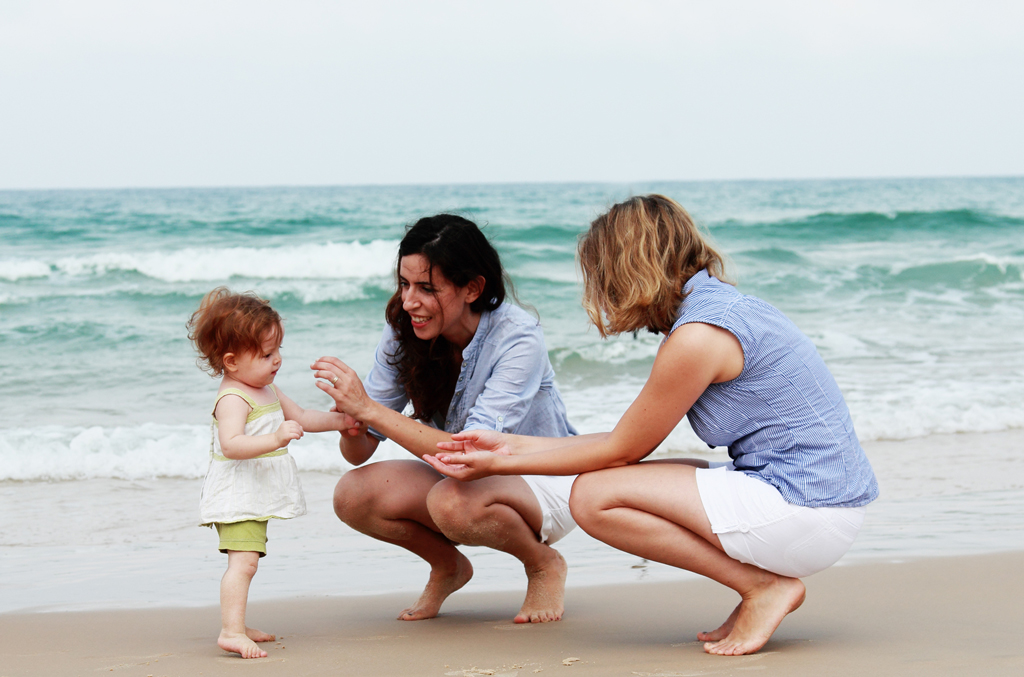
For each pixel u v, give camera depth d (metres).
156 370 8.80
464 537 2.62
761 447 2.28
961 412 6.90
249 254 15.72
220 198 45.00
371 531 2.78
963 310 12.22
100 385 8.18
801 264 16.80
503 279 2.69
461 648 2.44
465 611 2.98
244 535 2.55
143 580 3.54
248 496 2.55
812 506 2.21
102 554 4.00
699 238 2.37
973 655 2.24
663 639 2.53
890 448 6.10
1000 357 9.10
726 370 2.21
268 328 2.64
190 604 3.16
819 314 11.98
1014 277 14.57
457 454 2.40
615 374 8.59
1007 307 12.43
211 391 8.00
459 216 2.62
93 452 5.97
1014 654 2.25
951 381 7.96
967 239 21.22
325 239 21.02
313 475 5.56
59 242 20.47
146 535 4.36
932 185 68.56
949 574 3.27
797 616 2.75
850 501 2.22
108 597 3.27
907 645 2.37
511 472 2.40
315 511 4.76
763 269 16.02
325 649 2.46
